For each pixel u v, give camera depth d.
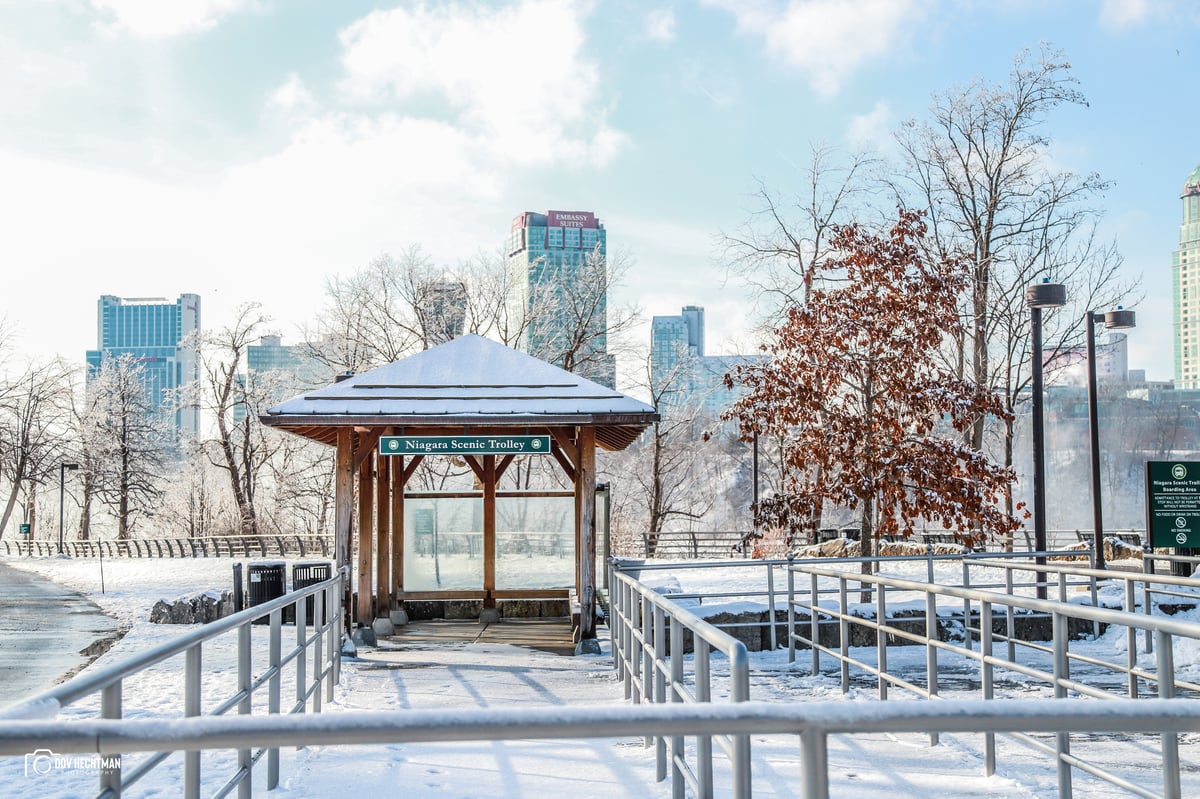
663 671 6.64
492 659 13.19
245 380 62.06
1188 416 42.03
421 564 16.75
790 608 12.48
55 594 29.55
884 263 19.86
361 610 14.91
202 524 70.56
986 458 19.48
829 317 19.70
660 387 53.84
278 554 50.72
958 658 12.26
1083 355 36.94
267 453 61.97
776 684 10.72
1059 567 11.09
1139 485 41.59
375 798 6.25
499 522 16.84
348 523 14.49
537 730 2.71
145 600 26.78
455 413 14.37
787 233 35.16
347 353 49.62
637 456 58.44
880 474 18.75
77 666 14.98
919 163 34.84
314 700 8.96
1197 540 16.16
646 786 6.47
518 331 49.75
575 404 14.57
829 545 30.64
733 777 3.36
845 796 6.10
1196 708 2.78
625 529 57.66
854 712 2.79
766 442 52.62
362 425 14.41
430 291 48.72
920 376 19.69
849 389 22.62
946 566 25.11
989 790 6.23
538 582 16.77
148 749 2.66
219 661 13.12
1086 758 7.22
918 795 6.12
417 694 10.30
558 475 51.94
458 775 6.82
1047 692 9.85
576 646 13.93
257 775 6.70
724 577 23.30
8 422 67.94
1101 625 13.75
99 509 80.56
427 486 51.91
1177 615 14.29
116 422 67.94
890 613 13.52
